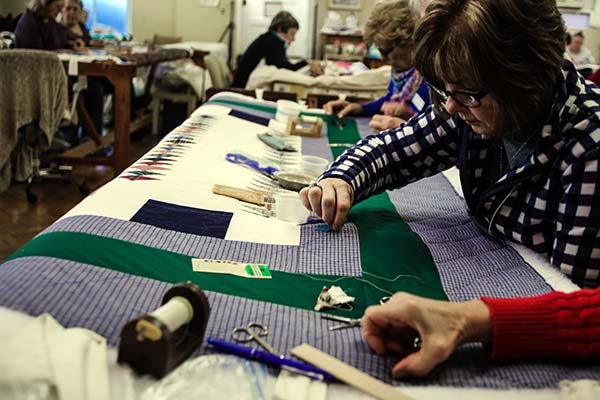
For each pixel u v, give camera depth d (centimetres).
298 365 69
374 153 136
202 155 165
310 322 82
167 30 748
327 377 68
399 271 103
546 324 75
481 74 92
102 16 713
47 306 74
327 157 196
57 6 413
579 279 101
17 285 77
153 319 65
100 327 72
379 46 251
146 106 544
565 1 613
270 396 65
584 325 75
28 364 62
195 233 109
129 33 731
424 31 97
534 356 76
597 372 74
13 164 346
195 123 206
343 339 78
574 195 100
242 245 107
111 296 80
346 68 501
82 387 60
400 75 261
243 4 736
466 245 119
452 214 139
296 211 128
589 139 100
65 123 398
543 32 89
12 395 59
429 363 69
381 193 149
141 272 89
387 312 73
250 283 92
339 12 686
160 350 65
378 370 72
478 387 70
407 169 139
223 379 67
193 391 64
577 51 572
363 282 97
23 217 305
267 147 195
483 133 106
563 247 102
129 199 119
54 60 306
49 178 357
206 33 749
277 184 151
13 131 300
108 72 357
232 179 147
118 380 64
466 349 78
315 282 96
